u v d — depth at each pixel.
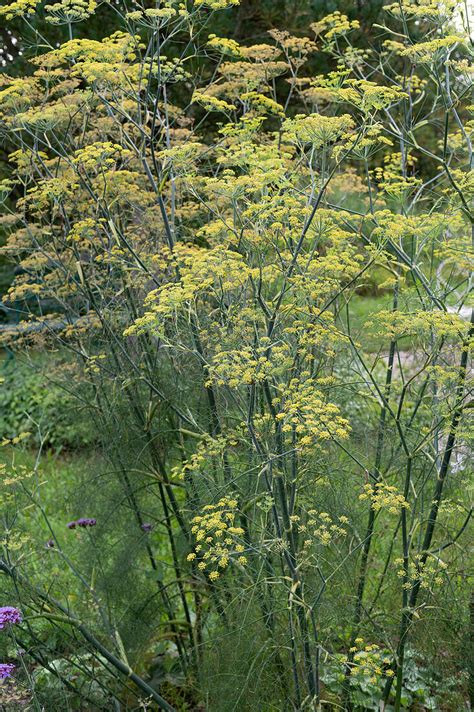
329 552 3.46
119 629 3.89
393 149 8.41
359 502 3.46
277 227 2.98
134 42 3.67
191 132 3.96
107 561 4.04
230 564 3.62
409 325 3.04
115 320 4.11
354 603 3.33
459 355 3.56
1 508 3.38
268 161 3.15
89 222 3.65
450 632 3.31
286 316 3.22
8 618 2.96
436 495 3.22
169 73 3.73
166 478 4.00
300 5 8.77
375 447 3.83
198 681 3.90
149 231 4.45
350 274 3.67
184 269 3.23
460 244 3.35
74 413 4.52
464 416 3.18
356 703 3.63
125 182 4.13
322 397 3.21
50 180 3.80
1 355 8.90
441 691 3.49
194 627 4.05
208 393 3.68
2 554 3.15
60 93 4.50
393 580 3.52
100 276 4.25
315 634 2.83
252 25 9.21
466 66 3.26
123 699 3.89
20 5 3.67
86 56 3.64
